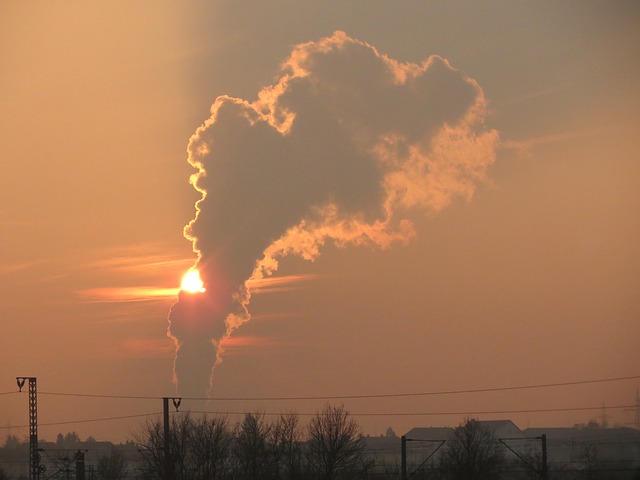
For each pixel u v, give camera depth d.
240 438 79.88
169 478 69.88
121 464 90.50
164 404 70.62
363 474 82.88
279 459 79.38
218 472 77.25
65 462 90.88
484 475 85.69
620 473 89.25
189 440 76.88
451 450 88.50
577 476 91.69
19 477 107.19
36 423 74.06
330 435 79.25
